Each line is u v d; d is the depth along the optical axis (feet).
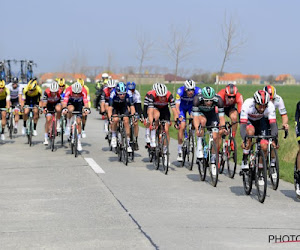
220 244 45.29
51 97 118.21
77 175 83.30
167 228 50.57
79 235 47.88
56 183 76.07
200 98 77.46
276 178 70.44
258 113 68.85
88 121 204.74
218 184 77.05
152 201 63.62
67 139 132.67
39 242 45.62
